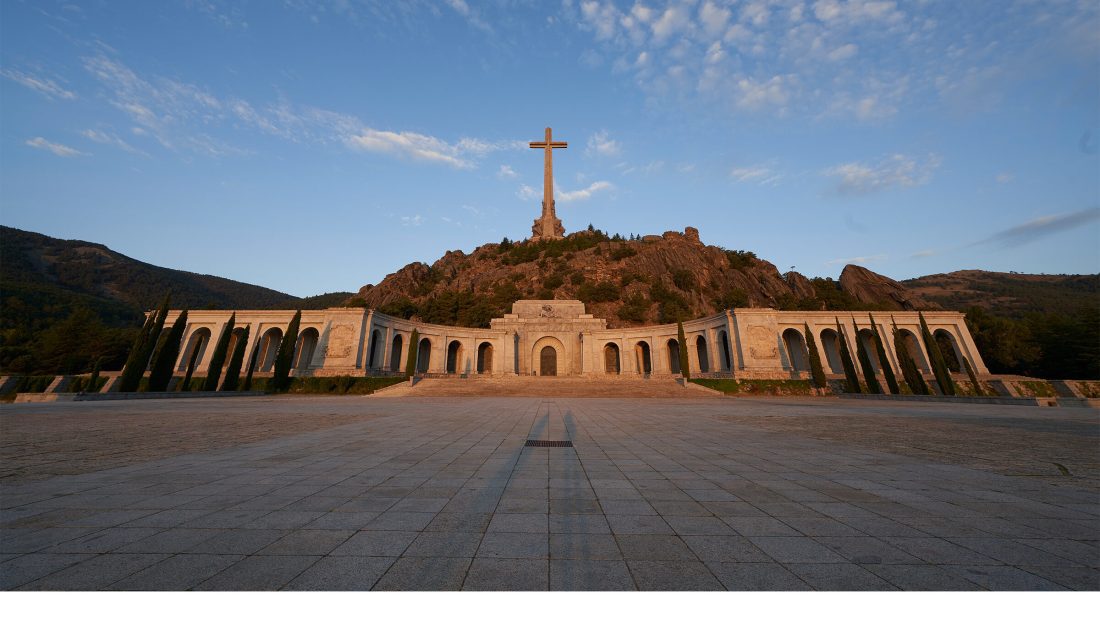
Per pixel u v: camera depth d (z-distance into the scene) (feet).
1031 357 190.60
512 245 485.15
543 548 13.12
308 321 182.91
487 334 207.31
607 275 372.79
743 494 19.65
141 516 15.98
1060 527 15.25
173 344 119.14
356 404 87.10
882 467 26.03
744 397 131.34
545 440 37.35
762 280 378.12
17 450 31.40
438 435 40.27
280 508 17.13
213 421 51.65
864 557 12.63
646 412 69.26
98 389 134.62
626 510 17.03
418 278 399.65
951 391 121.60
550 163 418.51
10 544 13.07
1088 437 39.63
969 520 15.96
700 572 11.69
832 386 146.51
